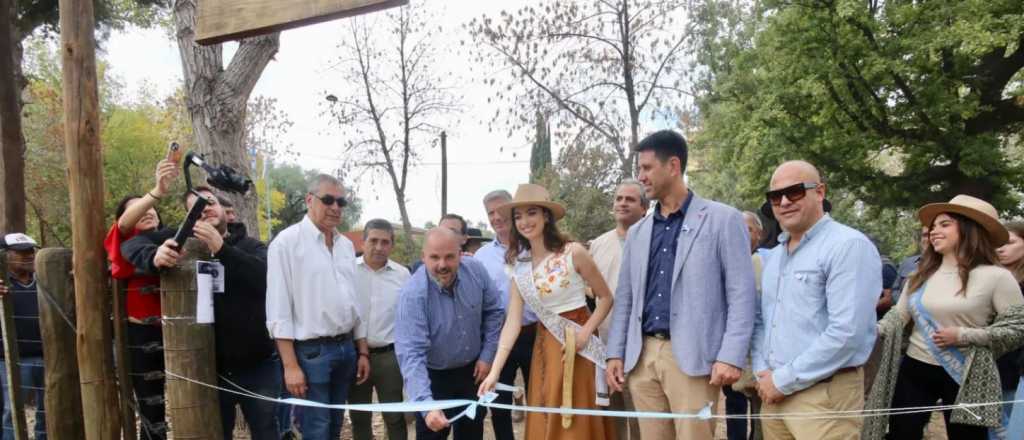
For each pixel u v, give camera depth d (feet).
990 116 51.11
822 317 9.59
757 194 54.80
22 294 14.69
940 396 12.12
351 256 13.89
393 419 15.35
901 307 12.46
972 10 43.80
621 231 15.06
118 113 93.66
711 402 10.41
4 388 14.93
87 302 11.10
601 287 12.14
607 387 11.85
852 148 50.26
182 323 10.82
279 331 12.24
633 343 11.13
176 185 63.10
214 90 22.53
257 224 23.62
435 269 12.26
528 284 12.16
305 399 12.80
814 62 49.26
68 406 11.79
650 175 10.85
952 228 11.74
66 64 11.01
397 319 12.60
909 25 47.26
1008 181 48.52
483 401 11.14
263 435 12.59
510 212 12.70
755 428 14.65
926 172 51.42
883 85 48.42
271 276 12.39
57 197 72.38
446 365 12.94
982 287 11.33
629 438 14.21
